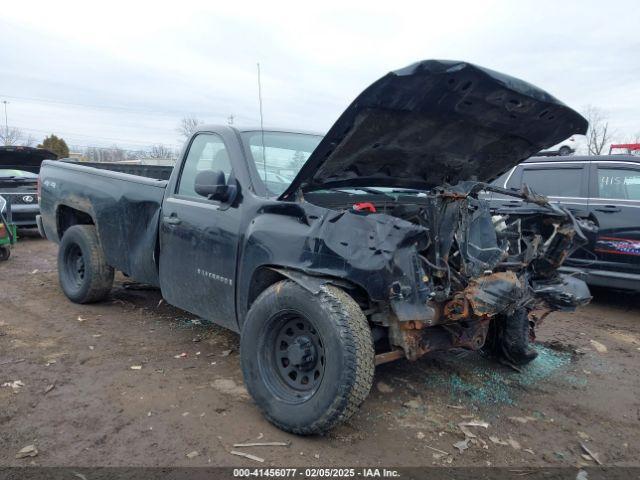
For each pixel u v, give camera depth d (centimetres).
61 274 601
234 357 442
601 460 312
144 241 477
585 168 688
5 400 355
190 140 457
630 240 625
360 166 373
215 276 391
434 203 318
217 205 399
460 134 366
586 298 395
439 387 400
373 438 321
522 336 432
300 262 321
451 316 322
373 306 323
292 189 351
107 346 461
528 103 335
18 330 496
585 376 441
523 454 313
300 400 313
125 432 318
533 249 389
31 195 1099
